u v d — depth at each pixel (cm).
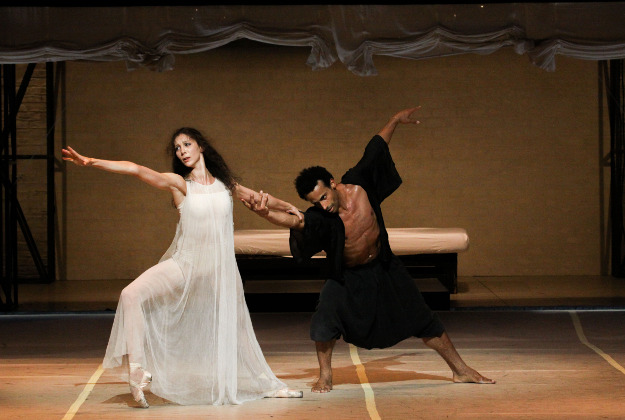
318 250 791
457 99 1892
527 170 1897
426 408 735
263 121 1902
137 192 1902
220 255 773
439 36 1250
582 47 1270
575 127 1891
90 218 1903
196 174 788
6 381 868
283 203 796
